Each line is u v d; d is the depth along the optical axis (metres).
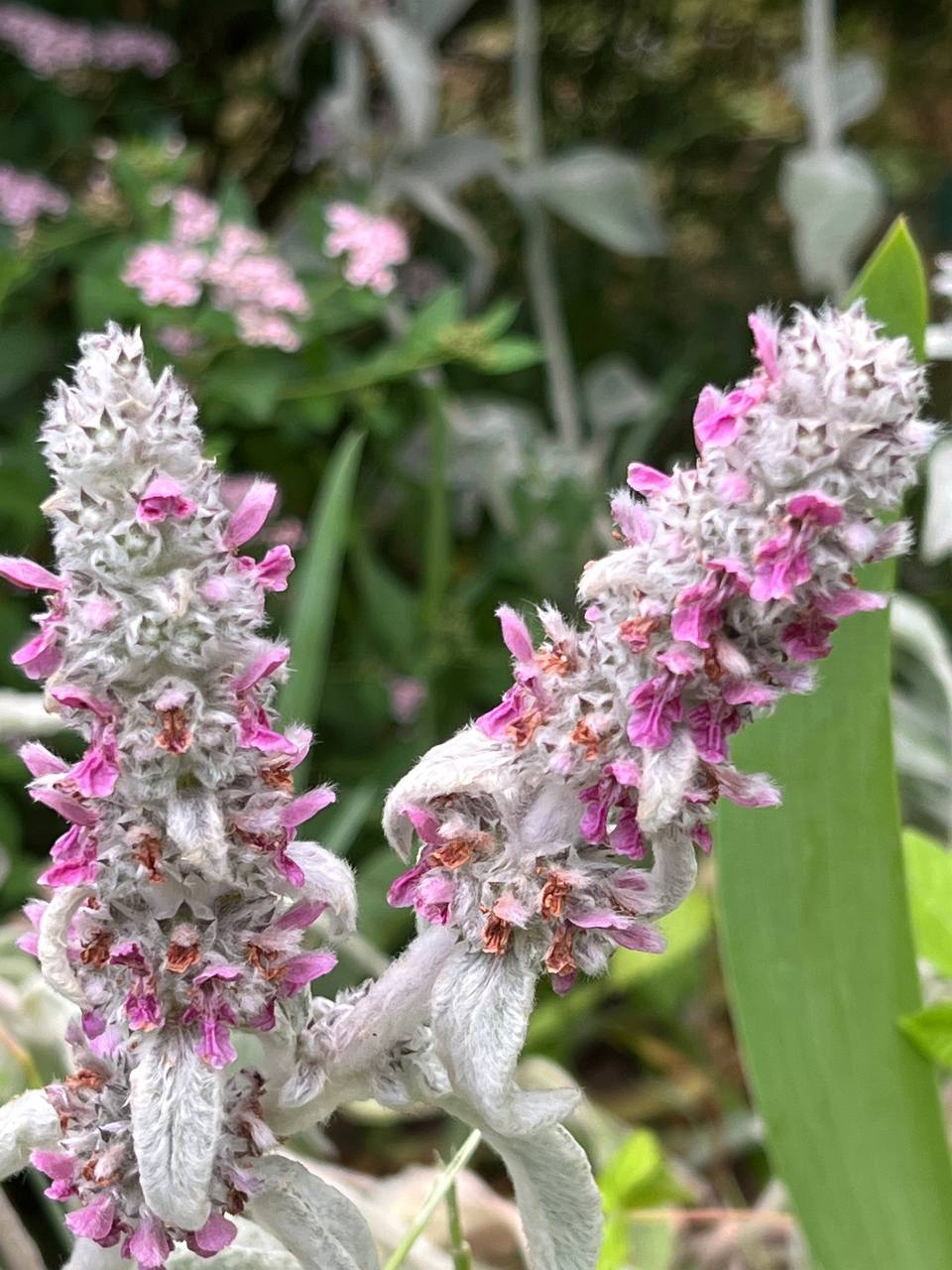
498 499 0.64
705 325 0.93
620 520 0.17
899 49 1.07
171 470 0.16
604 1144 0.41
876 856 0.26
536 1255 0.19
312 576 0.37
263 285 0.52
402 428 0.62
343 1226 0.19
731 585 0.15
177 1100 0.17
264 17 0.80
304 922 0.18
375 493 0.68
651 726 0.16
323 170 0.84
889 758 0.26
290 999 0.18
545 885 0.17
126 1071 0.18
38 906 0.18
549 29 0.96
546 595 0.60
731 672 0.15
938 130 1.08
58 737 0.48
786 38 1.01
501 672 0.57
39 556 0.55
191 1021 0.17
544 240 0.72
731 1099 0.51
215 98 0.78
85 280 0.52
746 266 0.96
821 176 0.63
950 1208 0.26
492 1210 0.38
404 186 0.70
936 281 0.39
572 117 0.98
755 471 0.15
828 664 0.26
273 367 0.54
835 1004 0.26
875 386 0.15
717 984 0.54
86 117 0.68
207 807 0.16
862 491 0.15
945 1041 0.26
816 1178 0.25
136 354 0.16
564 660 0.17
